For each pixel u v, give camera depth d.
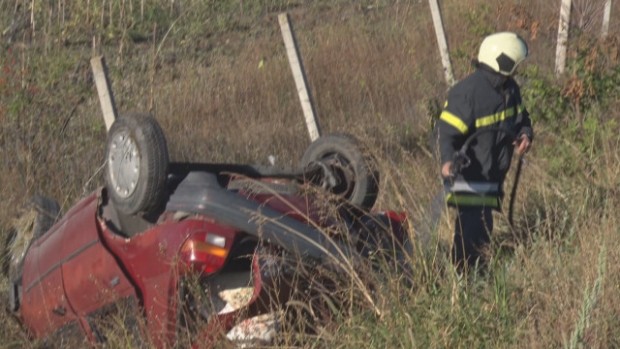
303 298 13.98
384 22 41.09
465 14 36.59
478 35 31.36
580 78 22.73
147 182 14.26
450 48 34.59
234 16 46.69
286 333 13.44
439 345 12.88
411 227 14.97
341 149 16.19
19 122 25.02
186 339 13.70
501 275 14.49
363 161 15.99
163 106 29.05
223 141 27.41
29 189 23.34
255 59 36.12
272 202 14.45
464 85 17.27
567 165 19.95
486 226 17.00
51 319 15.98
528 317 13.47
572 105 22.62
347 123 29.28
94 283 15.00
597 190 18.58
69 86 27.62
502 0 35.12
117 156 14.78
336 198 14.97
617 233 15.88
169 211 14.34
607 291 13.71
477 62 17.38
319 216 14.48
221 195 13.98
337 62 33.69
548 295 13.96
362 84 31.28
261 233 13.80
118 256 14.77
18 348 16.12
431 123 21.75
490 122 17.23
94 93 28.11
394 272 14.30
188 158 26.06
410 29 38.25
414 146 26.06
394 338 13.00
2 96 25.48
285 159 26.41
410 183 19.05
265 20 46.66
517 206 19.62
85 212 15.77
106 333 14.35
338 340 13.35
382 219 15.85
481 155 17.27
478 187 17.25
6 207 21.86
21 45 29.58
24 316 16.91
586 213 17.33
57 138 24.97
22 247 18.17
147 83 31.14
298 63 25.47
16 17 33.22
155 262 14.06
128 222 14.92
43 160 24.28
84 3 35.94
